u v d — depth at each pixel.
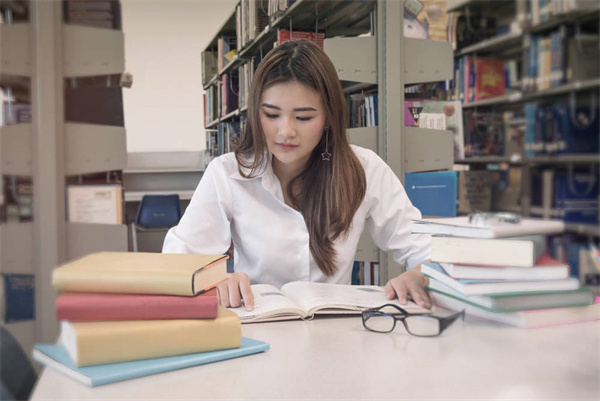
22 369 0.69
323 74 1.01
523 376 0.58
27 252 1.20
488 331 0.76
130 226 1.63
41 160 1.20
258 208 1.21
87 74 1.26
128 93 1.78
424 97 1.75
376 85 1.69
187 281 0.62
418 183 1.63
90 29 1.26
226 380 0.56
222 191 1.21
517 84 2.52
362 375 0.58
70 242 1.25
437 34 1.67
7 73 1.18
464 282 0.76
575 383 0.56
